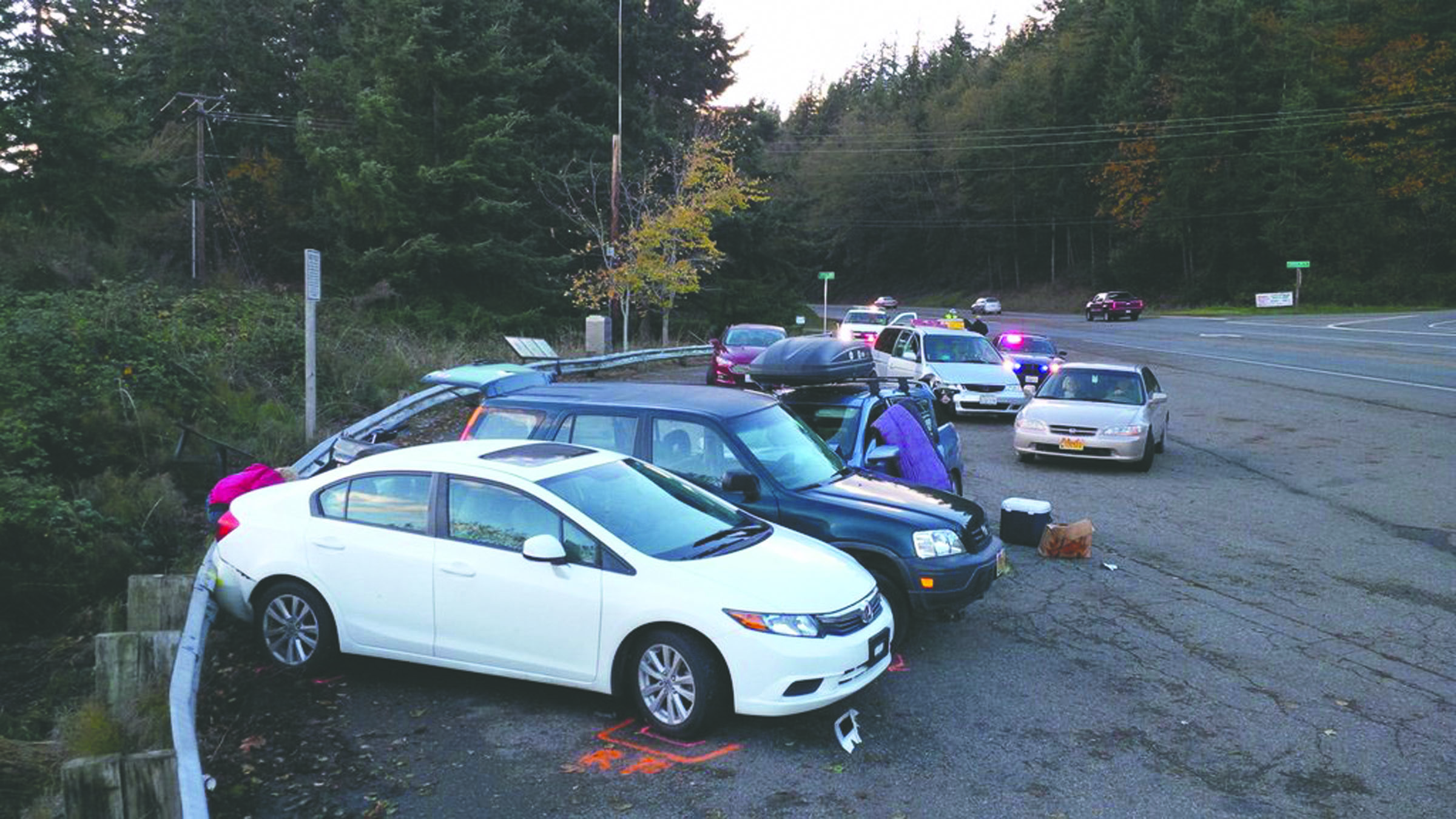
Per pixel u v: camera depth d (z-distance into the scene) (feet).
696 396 25.73
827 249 333.62
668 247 103.45
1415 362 91.35
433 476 20.11
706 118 144.36
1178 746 17.78
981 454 50.70
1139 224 249.14
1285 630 24.20
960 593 22.02
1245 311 202.18
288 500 21.24
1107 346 121.80
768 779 16.30
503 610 18.80
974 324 97.86
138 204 71.46
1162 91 245.04
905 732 18.28
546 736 17.85
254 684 20.24
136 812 13.74
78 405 36.45
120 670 17.80
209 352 48.85
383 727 18.24
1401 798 15.88
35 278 52.95
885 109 377.50
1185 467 47.26
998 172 301.02
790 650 17.15
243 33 132.36
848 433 28.71
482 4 97.09
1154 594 27.12
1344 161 212.43
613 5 130.21
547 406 25.21
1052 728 18.49
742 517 21.18
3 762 16.19
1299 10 233.76
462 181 91.50
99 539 27.68
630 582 18.02
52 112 63.98
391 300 90.12
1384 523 35.50
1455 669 21.66
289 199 112.37
